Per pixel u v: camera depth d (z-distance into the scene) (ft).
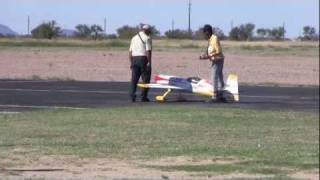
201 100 189.67
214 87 185.57
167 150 108.37
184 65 374.22
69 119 142.10
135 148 109.60
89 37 624.59
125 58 422.00
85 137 119.44
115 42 605.31
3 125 130.82
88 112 155.22
